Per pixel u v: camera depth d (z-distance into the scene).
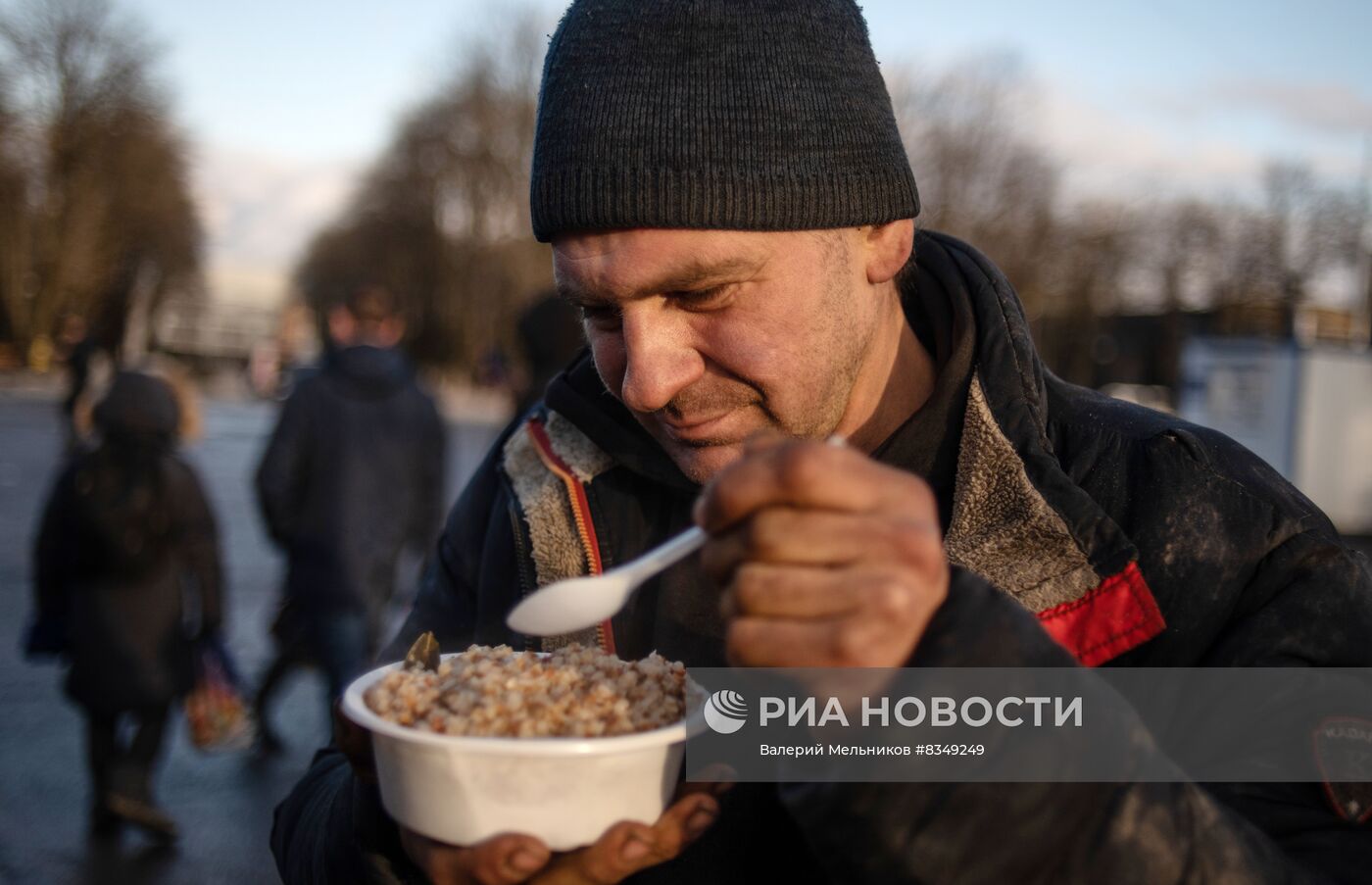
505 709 0.97
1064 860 0.83
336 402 5.19
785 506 0.77
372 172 69.25
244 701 5.17
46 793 5.05
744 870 1.17
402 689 1.01
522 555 1.48
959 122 42.62
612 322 1.25
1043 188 44.06
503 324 55.56
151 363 5.61
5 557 10.12
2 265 45.62
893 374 1.39
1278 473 1.23
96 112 47.53
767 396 1.19
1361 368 15.95
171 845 4.59
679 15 1.18
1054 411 1.33
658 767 0.96
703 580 1.35
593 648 1.09
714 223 1.13
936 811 0.82
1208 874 0.85
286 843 1.43
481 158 57.31
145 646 4.59
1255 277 46.94
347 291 5.38
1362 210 45.31
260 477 5.15
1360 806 1.00
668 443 1.28
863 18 1.32
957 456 1.30
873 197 1.21
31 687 6.56
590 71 1.20
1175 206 49.28
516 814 0.92
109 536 4.49
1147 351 50.19
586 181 1.16
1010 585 1.19
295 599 5.21
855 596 0.76
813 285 1.19
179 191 54.66
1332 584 1.11
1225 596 1.14
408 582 9.04
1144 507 1.20
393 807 0.99
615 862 0.91
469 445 25.20
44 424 24.61
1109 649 1.15
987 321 1.31
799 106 1.18
